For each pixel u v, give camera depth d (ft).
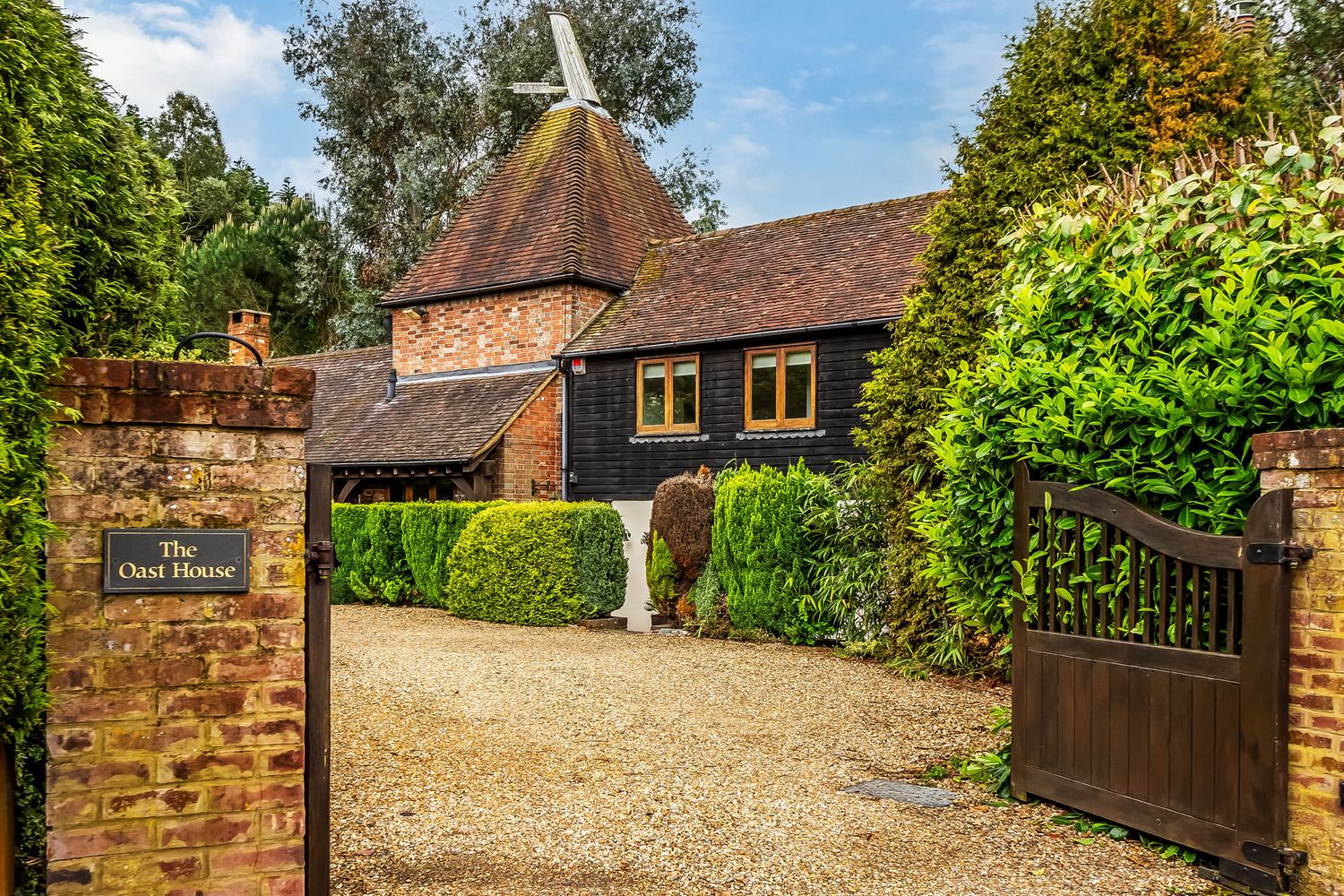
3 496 8.32
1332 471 11.76
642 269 62.13
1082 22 28.27
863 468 35.58
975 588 17.83
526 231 62.75
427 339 65.16
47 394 9.06
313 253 108.47
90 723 9.22
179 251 17.01
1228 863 12.64
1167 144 25.45
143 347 14.52
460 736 20.67
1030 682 16.33
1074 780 15.29
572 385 56.54
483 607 44.27
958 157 31.14
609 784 17.21
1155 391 14.57
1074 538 15.57
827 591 35.29
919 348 30.53
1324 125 14.70
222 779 9.65
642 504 53.31
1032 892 12.53
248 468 9.86
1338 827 11.55
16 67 9.44
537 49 95.50
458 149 102.47
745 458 49.60
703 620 39.40
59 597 9.15
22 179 9.25
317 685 10.24
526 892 12.30
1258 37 28.78
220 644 9.69
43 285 9.15
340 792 16.55
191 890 9.50
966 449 17.20
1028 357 16.90
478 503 48.39
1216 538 13.12
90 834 9.20
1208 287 14.42
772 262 55.88
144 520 9.45
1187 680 13.39
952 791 17.11
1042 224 18.54
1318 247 13.46
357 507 53.42
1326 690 11.74
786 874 13.01
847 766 18.78
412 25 103.50
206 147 140.05
